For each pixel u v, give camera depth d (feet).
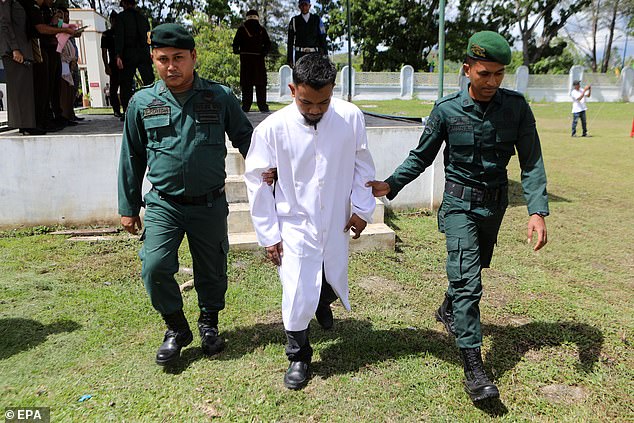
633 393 8.36
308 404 7.93
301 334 8.34
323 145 7.84
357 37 107.96
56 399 7.96
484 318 11.01
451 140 8.41
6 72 16.71
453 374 8.79
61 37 21.94
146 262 8.33
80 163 16.28
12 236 15.87
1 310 10.86
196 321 10.66
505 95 8.26
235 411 7.74
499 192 8.50
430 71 112.06
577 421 7.66
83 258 14.07
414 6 104.12
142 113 8.31
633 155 34.30
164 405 7.85
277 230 8.18
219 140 8.57
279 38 133.39
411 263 14.28
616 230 17.74
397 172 8.93
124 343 9.67
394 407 7.89
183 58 7.89
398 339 9.98
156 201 8.61
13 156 15.84
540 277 13.50
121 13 23.66
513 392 8.34
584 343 9.93
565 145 39.55
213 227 8.80
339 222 8.30
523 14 119.75
